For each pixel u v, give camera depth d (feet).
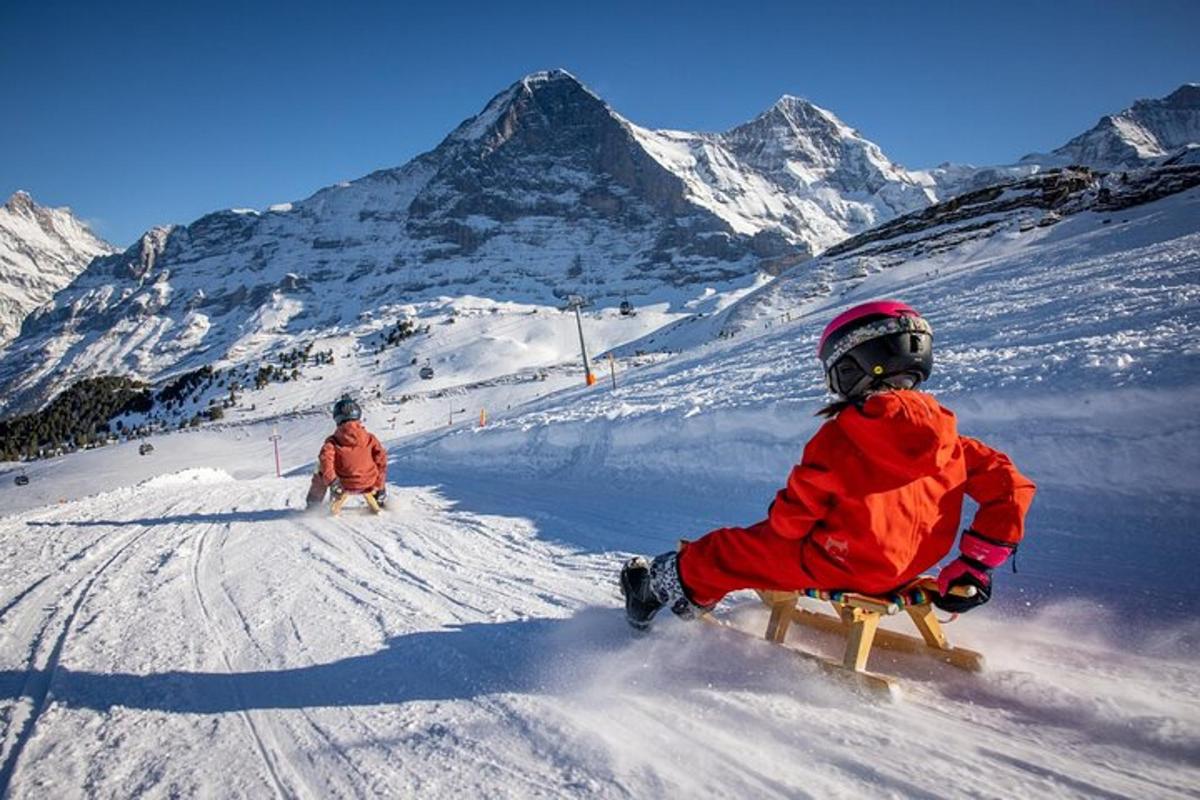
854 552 7.97
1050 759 6.53
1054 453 15.57
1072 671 8.32
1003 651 9.09
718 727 7.63
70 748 8.26
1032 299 45.50
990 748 6.79
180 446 309.63
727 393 35.29
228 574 16.88
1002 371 20.99
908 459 7.43
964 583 7.81
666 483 25.26
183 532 23.84
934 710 7.64
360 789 7.05
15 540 24.13
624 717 8.05
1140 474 13.92
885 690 7.83
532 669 9.68
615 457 30.71
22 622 13.76
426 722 8.38
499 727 8.10
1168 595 10.28
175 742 8.29
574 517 21.45
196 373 549.54
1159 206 181.06
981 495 8.06
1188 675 7.99
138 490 41.45
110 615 13.75
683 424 28.60
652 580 10.09
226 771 7.57
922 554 8.18
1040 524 13.93
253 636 11.98
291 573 16.61
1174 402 14.23
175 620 13.17
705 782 6.62
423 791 6.93
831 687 8.23
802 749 7.04
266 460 248.11
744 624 10.68
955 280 92.89
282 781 7.31
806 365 41.27
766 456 23.40
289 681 9.93
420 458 49.01
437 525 22.27
